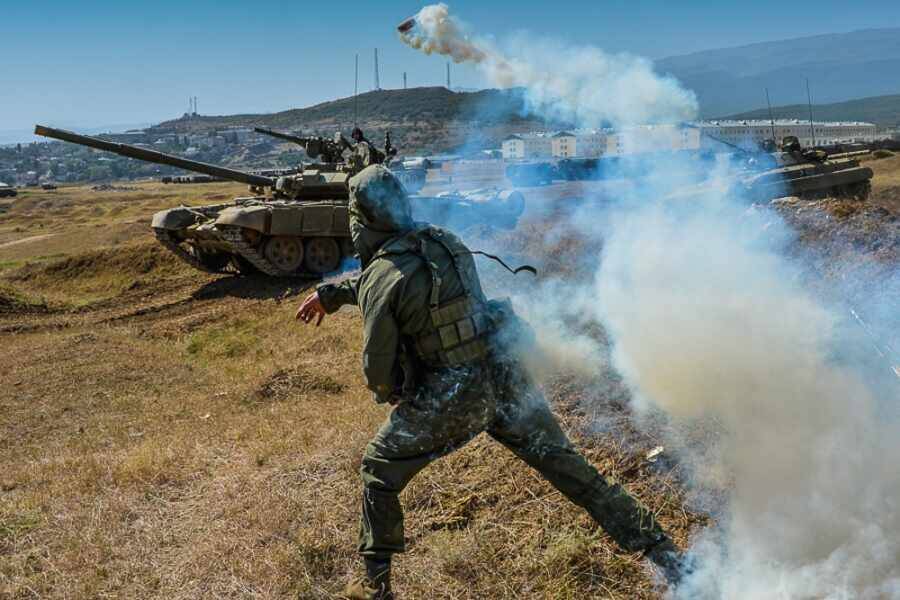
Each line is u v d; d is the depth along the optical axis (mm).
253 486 5719
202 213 20656
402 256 3814
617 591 4133
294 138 21312
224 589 4469
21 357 13047
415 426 3861
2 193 82562
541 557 4422
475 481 5219
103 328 16328
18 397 10547
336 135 21266
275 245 18938
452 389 3822
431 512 5020
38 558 5008
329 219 18562
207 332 14367
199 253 21344
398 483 3934
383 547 3982
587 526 4605
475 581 4355
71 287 23500
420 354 3881
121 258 24375
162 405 9727
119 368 11930
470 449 5570
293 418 7789
